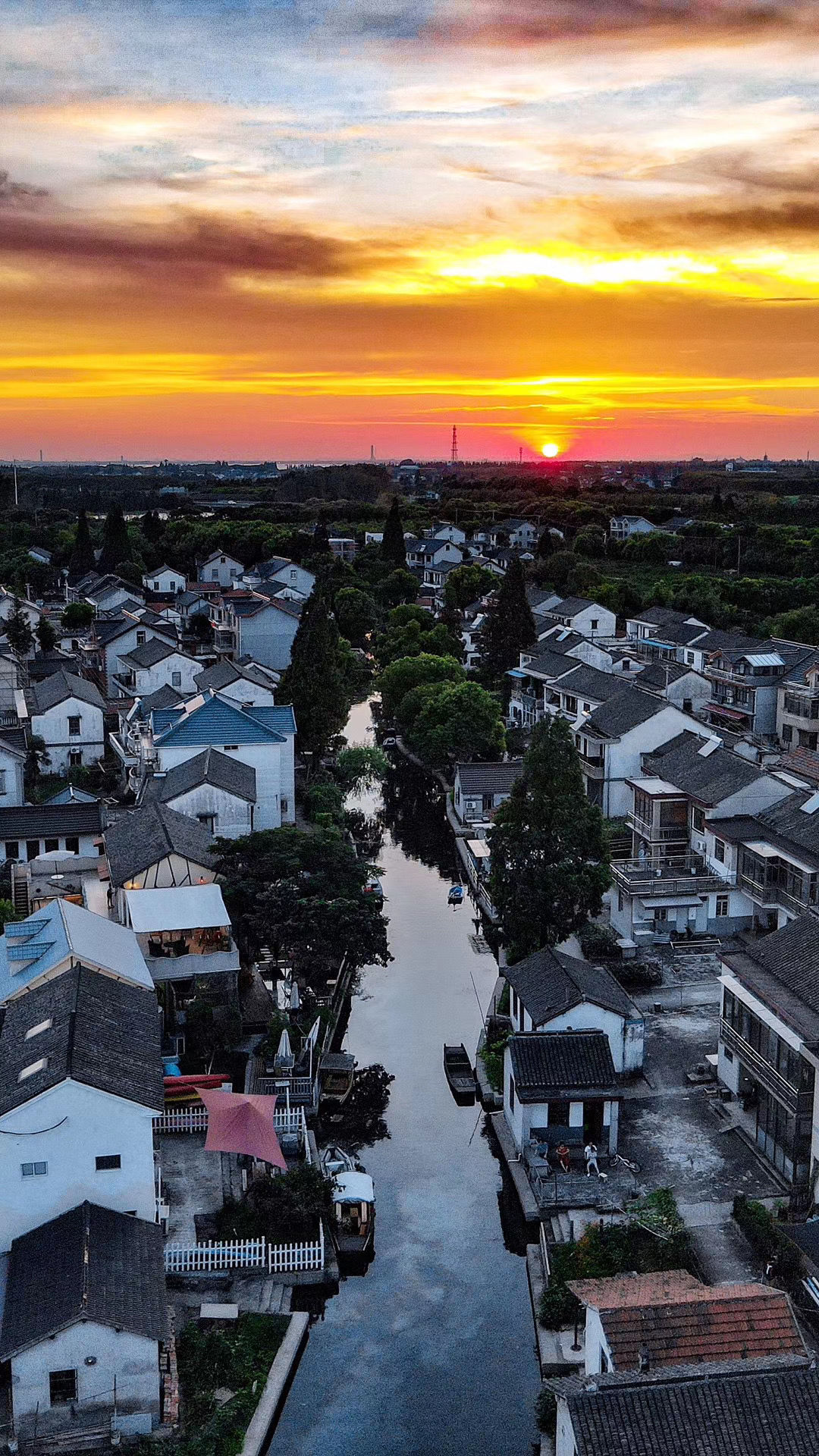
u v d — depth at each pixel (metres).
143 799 66.75
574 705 90.56
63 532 193.38
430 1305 36.72
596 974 48.91
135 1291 31.14
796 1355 27.09
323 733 90.00
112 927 47.12
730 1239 36.72
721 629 129.12
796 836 57.97
